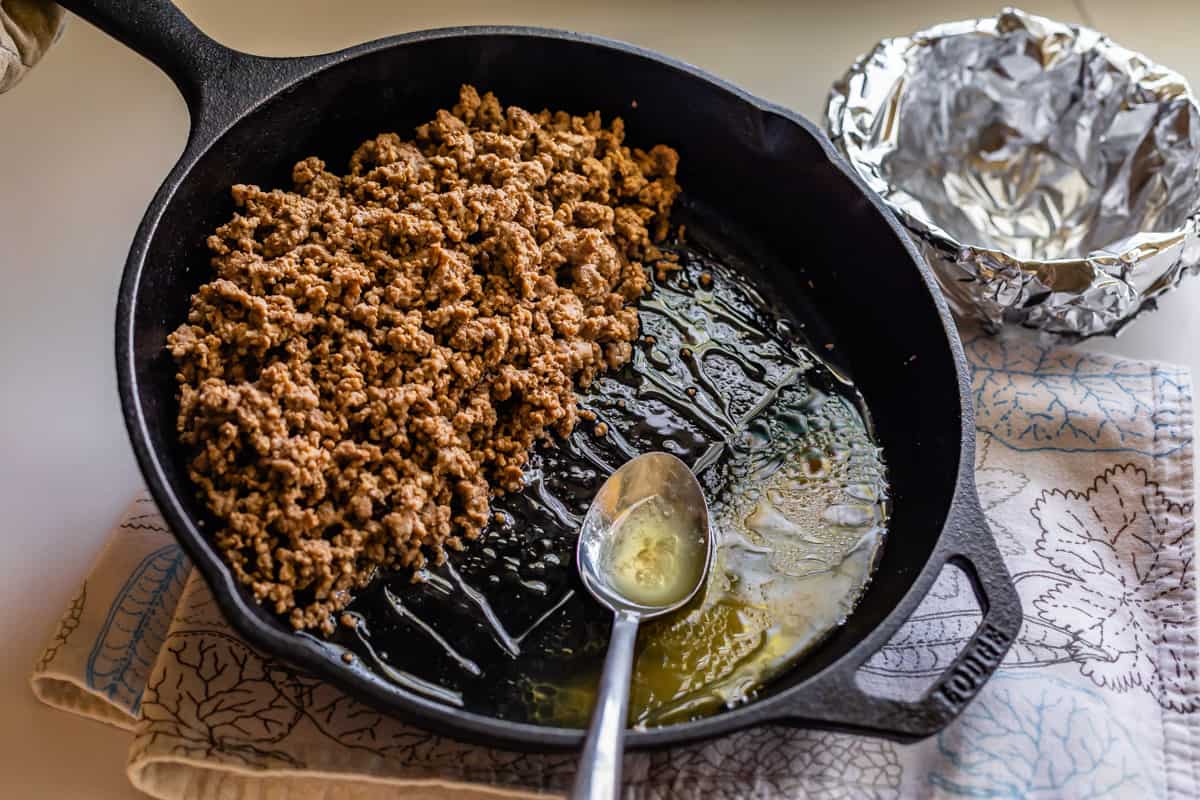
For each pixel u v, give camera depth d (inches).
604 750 20.7
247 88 24.4
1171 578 25.3
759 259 27.3
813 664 23.6
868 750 23.4
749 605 24.1
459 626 23.5
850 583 24.4
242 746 22.9
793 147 26.0
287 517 22.8
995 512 25.8
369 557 23.5
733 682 23.5
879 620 23.1
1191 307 28.6
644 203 27.2
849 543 24.7
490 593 23.8
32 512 25.8
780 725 21.0
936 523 23.6
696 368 26.1
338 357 23.9
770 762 23.2
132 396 21.8
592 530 24.4
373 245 24.8
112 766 23.7
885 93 28.7
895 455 25.5
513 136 26.4
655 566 24.4
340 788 23.2
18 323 27.7
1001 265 26.1
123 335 22.2
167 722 23.0
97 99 30.2
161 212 23.3
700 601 24.1
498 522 24.4
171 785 23.0
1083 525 25.8
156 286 23.4
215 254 24.5
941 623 24.4
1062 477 26.3
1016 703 23.8
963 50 29.6
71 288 28.2
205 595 23.9
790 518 24.9
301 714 23.2
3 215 28.8
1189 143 28.4
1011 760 23.4
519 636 23.5
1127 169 29.5
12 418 26.7
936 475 24.2
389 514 23.4
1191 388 27.0
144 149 29.8
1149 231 28.8
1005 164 30.5
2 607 24.9
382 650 23.2
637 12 32.1
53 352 27.5
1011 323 27.5
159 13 24.2
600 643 23.6
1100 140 29.9
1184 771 23.6
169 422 23.1
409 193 25.4
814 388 26.1
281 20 31.5
